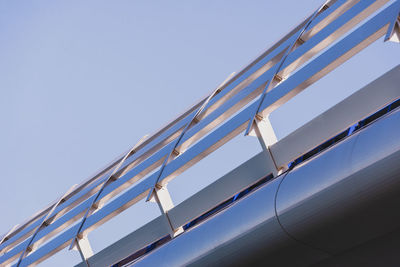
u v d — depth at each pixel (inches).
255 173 389.1
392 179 253.6
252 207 317.4
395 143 255.8
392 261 290.4
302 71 390.9
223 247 327.3
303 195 288.5
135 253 478.6
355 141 278.8
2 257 629.0
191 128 496.7
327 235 287.9
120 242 488.1
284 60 432.5
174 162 459.5
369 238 289.1
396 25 325.7
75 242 512.4
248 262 319.3
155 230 461.7
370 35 346.0
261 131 385.7
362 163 265.3
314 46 403.5
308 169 296.2
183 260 350.6
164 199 452.8
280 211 297.7
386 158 256.4
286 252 305.3
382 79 328.5
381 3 381.7
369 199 262.7
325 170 282.2
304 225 287.9
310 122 359.3
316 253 304.5
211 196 415.5
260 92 442.0
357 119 336.2
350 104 340.8
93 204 537.3
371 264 297.9
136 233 477.4
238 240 319.0
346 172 270.5
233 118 433.7
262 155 386.0
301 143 361.7
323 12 457.1
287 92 380.5
